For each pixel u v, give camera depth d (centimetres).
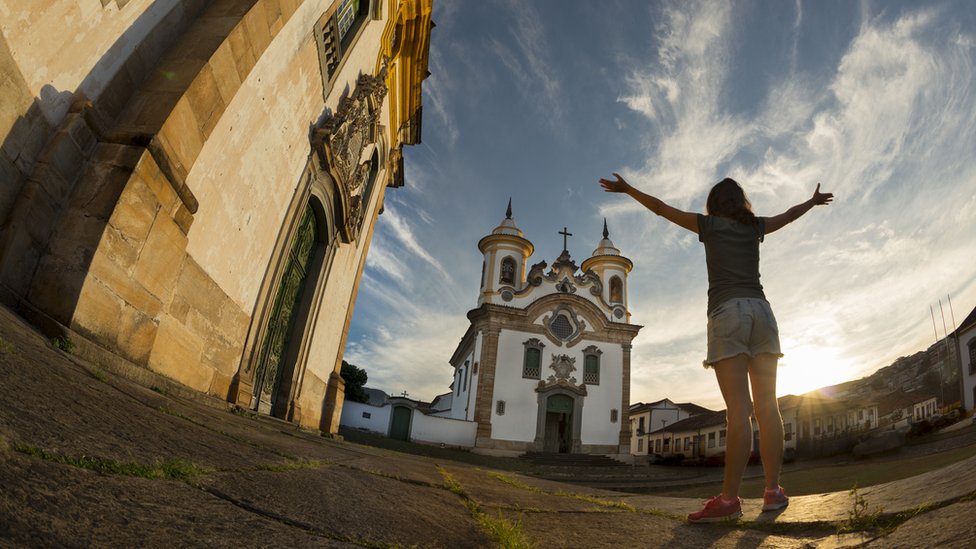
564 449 3123
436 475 421
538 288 3319
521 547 183
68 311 371
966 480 193
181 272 537
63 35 384
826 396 2775
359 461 391
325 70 781
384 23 1016
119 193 401
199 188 538
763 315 251
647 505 360
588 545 199
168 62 483
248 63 543
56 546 85
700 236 277
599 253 3753
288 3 595
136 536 101
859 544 172
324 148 847
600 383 3119
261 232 729
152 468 151
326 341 1216
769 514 245
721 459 2488
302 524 147
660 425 5338
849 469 966
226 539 116
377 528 169
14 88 354
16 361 212
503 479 531
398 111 1459
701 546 199
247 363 755
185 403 436
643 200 293
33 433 135
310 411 1149
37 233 372
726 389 254
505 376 3041
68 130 390
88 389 240
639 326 3250
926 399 2509
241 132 594
